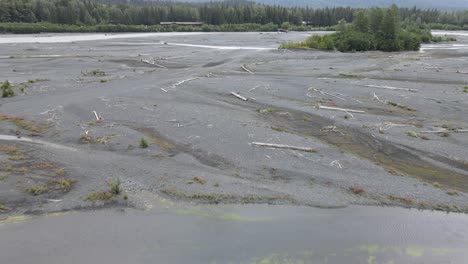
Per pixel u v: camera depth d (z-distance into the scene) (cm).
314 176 1519
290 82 3131
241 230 1170
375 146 1847
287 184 1462
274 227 1190
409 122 2166
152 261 1016
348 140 1923
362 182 1480
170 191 1389
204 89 2878
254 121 2139
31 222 1195
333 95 2736
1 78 3228
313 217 1250
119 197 1346
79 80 3152
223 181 1473
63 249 1066
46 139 1861
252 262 1016
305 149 1742
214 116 2191
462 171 1602
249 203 1331
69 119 2122
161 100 2544
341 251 1071
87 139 1845
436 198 1377
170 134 1923
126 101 2473
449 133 1983
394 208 1314
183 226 1189
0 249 1061
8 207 1267
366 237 1143
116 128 1988
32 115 2181
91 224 1192
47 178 1459
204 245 1091
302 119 2217
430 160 1695
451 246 1109
